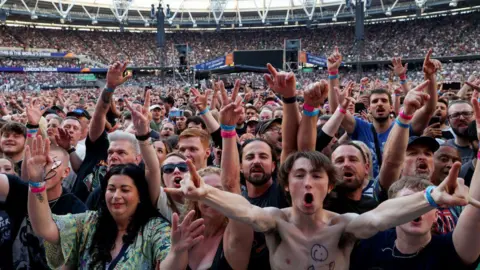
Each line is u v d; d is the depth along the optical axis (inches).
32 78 2016.5
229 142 134.3
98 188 174.2
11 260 145.3
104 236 135.0
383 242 121.1
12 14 2149.4
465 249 110.2
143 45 2571.4
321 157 112.1
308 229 112.0
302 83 1491.1
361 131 241.8
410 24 2257.6
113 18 2429.9
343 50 2301.9
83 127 287.1
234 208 107.1
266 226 111.7
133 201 135.6
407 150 170.2
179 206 156.2
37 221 132.0
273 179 169.8
